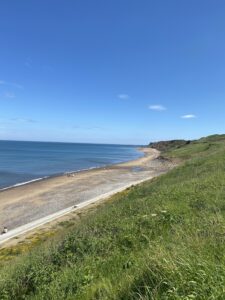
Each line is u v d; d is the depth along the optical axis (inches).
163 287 164.7
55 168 2893.7
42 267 286.5
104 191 1428.4
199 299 138.3
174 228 297.4
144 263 207.2
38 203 1211.9
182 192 481.7
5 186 1743.4
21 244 642.8
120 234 318.0
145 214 375.9
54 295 226.5
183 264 167.9
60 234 589.6
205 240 225.1
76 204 1143.6
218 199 398.0
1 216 1023.6
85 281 235.9
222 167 772.0
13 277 287.3
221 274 150.0
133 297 173.8
